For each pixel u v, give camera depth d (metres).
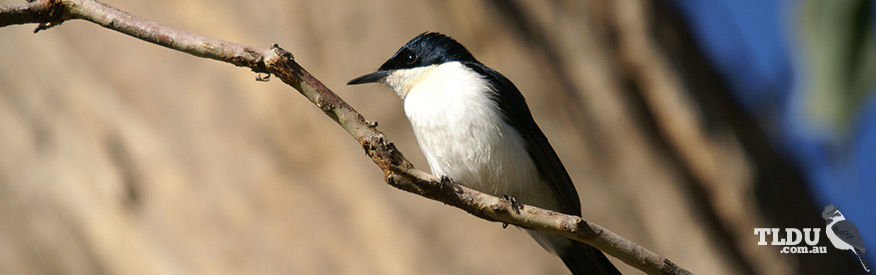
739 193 12.61
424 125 7.57
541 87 11.78
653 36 12.76
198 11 11.09
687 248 12.02
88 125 11.05
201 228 10.68
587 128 12.04
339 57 11.12
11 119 11.28
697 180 12.63
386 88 8.66
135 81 11.04
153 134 10.93
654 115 12.62
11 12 5.05
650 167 12.15
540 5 12.33
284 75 5.32
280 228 10.61
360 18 11.25
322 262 10.55
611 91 12.28
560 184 7.71
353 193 10.74
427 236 10.78
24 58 11.32
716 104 13.05
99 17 5.19
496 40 11.68
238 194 10.70
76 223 11.00
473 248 10.86
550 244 7.57
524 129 7.65
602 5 12.73
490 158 7.45
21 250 11.12
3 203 11.10
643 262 5.44
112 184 10.84
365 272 10.59
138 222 10.80
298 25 11.12
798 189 13.34
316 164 10.77
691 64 13.15
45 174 11.11
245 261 10.58
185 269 10.63
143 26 5.21
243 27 11.09
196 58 11.03
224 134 10.81
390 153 5.50
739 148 12.82
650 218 11.95
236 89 10.93
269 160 10.75
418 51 8.38
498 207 5.59
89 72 11.15
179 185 10.77
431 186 5.57
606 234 5.42
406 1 11.43
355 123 5.46
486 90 7.58
